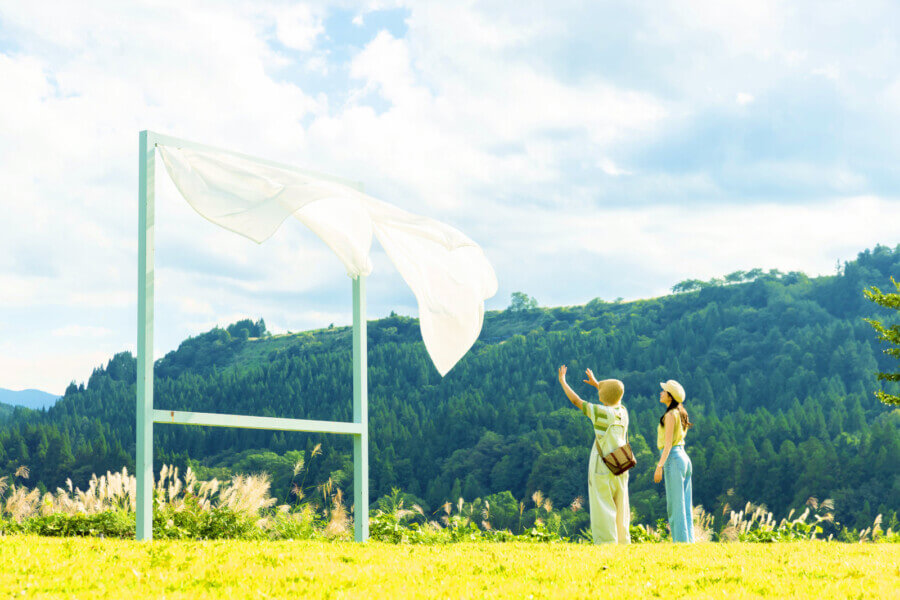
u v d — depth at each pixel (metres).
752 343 150.75
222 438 127.31
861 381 130.62
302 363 164.00
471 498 111.50
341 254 7.97
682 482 8.38
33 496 9.82
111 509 9.30
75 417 146.62
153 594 3.91
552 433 115.38
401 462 120.94
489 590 4.23
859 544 7.56
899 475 92.25
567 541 10.54
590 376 8.42
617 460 7.83
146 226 6.31
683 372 147.62
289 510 9.91
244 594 3.96
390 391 154.25
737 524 11.83
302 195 6.99
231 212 6.66
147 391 6.21
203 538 8.80
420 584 4.38
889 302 14.78
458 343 8.15
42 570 4.42
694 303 176.25
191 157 6.68
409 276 8.14
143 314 6.27
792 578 4.77
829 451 97.25
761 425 114.50
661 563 5.38
